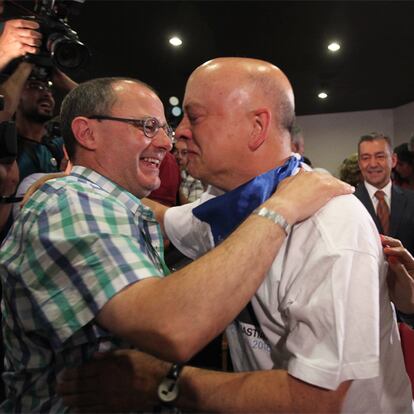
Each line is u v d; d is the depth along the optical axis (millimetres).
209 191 1231
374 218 2588
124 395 828
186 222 1260
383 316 853
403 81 5035
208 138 904
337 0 3084
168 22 3369
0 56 1486
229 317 693
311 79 4953
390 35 3664
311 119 6727
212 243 1037
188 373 803
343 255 729
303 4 3129
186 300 670
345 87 5297
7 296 853
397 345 915
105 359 846
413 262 909
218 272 692
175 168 1881
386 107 6297
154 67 4371
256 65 907
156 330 667
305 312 728
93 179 967
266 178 888
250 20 3379
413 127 6059
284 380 725
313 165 6684
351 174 3320
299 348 736
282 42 3787
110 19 3293
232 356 998
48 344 847
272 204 778
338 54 4129
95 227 767
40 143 1701
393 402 864
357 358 689
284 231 756
